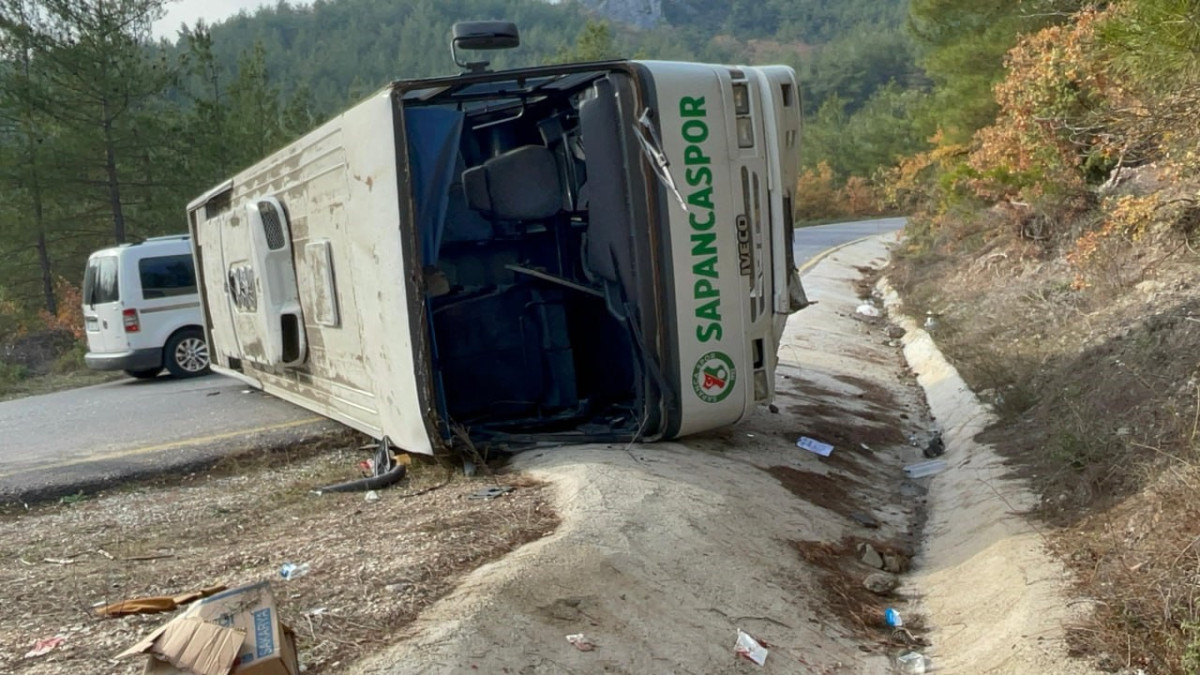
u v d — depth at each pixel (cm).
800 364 1183
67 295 2664
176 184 2656
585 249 770
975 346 1141
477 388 784
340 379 800
